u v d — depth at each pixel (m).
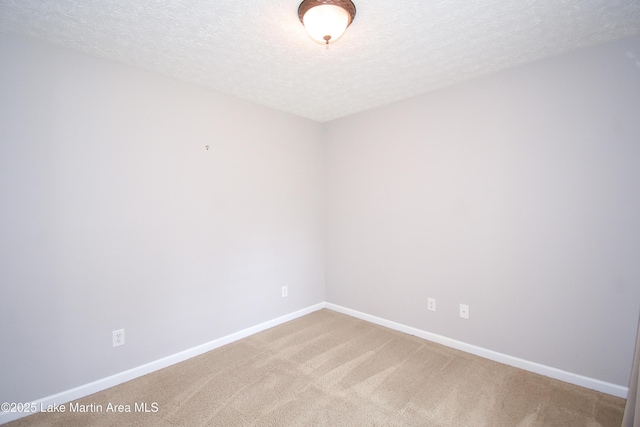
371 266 3.31
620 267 1.98
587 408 1.89
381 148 3.18
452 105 2.66
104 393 2.09
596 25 1.78
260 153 3.09
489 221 2.49
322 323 3.30
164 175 2.42
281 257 3.31
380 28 1.77
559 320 2.20
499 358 2.46
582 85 2.07
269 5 1.55
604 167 2.01
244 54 2.06
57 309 1.97
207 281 2.70
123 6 1.55
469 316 2.62
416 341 2.85
